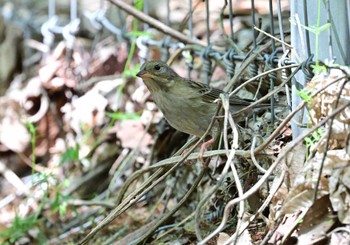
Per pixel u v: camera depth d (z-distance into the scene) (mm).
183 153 7301
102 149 10469
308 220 5797
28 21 13359
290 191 5887
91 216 9484
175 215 8344
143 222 8805
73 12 11875
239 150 6598
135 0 10727
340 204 5680
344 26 6484
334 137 5867
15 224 9141
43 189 9344
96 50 11727
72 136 11000
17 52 13297
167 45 9883
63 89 11367
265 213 6852
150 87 7895
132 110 10297
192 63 9578
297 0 6789
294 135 6828
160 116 9664
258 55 7719
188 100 7676
